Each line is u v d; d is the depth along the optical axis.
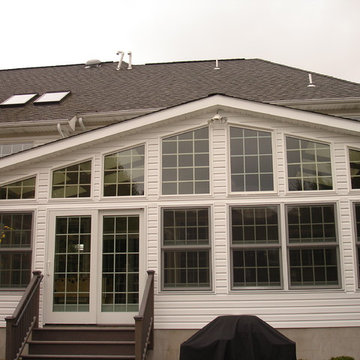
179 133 9.45
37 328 8.59
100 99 12.76
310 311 8.62
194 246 8.99
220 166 9.25
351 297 8.61
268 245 8.86
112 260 9.18
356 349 8.48
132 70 15.49
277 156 9.17
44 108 12.35
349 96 11.02
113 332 8.48
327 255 8.79
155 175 9.34
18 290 9.20
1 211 9.52
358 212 8.93
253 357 5.64
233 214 9.07
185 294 8.84
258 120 9.30
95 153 9.55
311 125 9.14
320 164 9.11
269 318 8.63
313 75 13.10
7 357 7.57
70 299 9.08
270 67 14.26
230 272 8.84
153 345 8.55
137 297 8.99
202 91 12.61
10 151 11.44
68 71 16.12
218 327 6.00
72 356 7.93
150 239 9.12
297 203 8.96
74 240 9.32
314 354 8.51
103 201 9.37
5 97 13.88
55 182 9.59
